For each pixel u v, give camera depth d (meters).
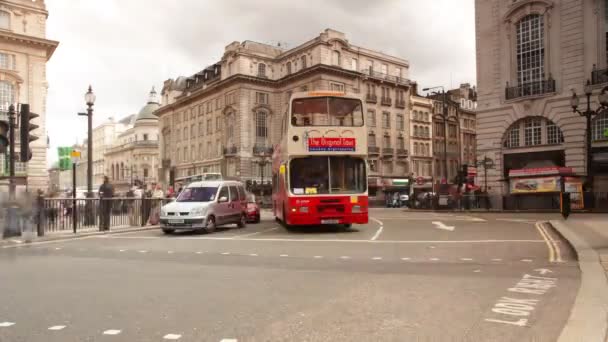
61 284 7.01
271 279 7.32
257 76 61.44
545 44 31.50
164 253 10.84
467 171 37.03
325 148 15.73
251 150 61.06
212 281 7.19
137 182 78.62
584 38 29.72
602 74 28.80
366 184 15.97
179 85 83.25
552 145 31.23
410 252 10.48
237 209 19.03
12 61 44.81
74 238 15.07
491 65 34.56
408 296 6.07
